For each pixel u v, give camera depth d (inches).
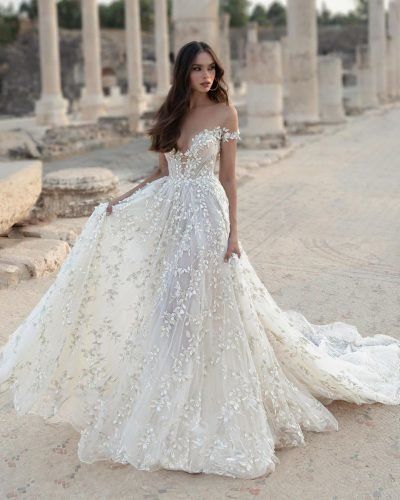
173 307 140.4
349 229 366.9
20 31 2231.8
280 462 139.9
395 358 185.6
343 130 979.3
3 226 296.4
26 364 146.4
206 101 149.9
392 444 147.5
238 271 144.5
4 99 1979.6
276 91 719.1
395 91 1759.4
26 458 144.3
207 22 573.0
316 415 152.6
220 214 147.4
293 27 877.8
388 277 276.4
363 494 129.0
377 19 1525.6
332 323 217.6
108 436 140.2
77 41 1995.6
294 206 431.8
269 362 145.8
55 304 145.3
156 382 136.9
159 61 1262.3
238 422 137.3
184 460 134.8
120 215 150.3
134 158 746.8
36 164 320.5
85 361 145.6
